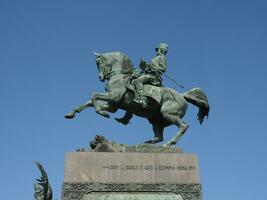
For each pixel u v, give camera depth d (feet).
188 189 51.52
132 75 58.70
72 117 55.93
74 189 50.42
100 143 53.57
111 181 51.21
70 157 52.01
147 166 52.34
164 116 57.36
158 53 61.41
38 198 51.70
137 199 50.42
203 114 60.49
